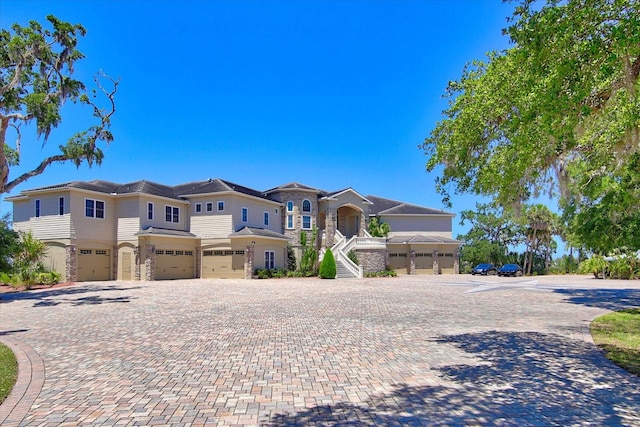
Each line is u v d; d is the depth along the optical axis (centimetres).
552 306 1669
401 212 4738
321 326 1199
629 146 854
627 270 3675
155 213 3325
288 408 569
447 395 617
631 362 792
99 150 2236
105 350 911
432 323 1248
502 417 536
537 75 629
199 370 751
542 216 4794
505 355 853
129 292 2225
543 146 707
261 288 2489
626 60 615
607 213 1598
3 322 1302
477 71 995
